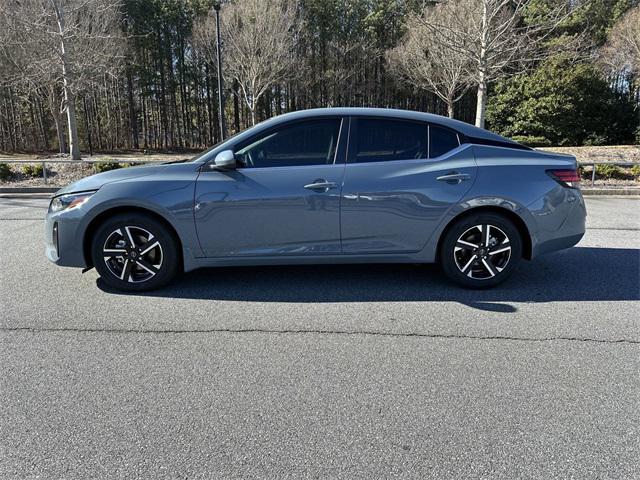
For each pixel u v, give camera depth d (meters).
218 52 20.23
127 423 2.42
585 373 2.91
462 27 14.55
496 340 3.36
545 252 4.38
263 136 4.21
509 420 2.45
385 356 3.12
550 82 26.25
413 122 4.30
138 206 4.10
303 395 2.66
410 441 2.28
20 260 5.40
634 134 27.64
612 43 24.97
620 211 9.25
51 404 2.58
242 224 4.12
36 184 13.13
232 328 3.55
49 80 21.58
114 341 3.33
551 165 4.31
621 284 4.58
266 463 2.13
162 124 42.09
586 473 2.07
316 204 4.11
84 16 21.38
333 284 4.55
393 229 4.20
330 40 36.69
